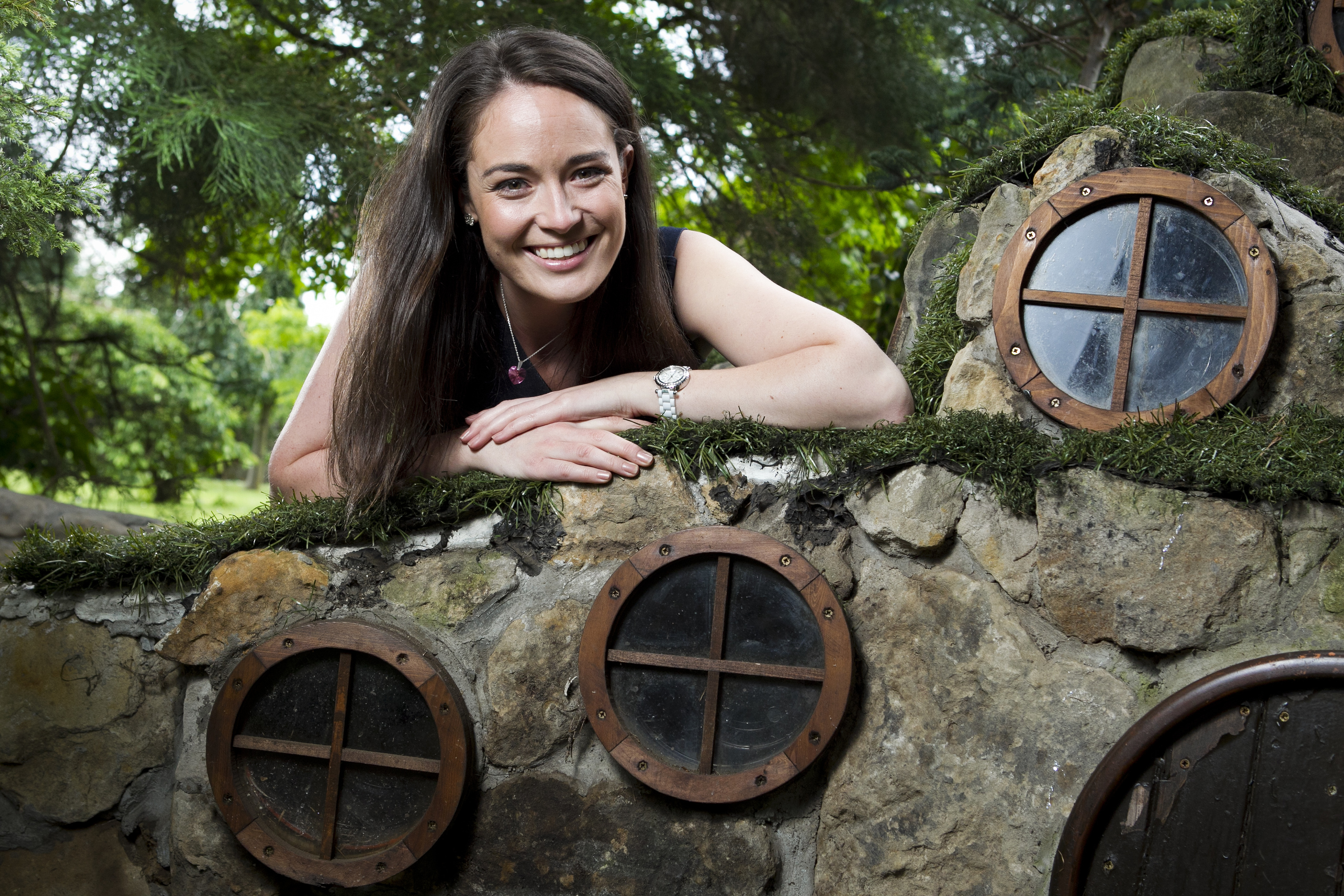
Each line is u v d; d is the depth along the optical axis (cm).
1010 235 149
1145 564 123
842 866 132
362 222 166
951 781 128
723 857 135
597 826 139
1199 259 133
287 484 163
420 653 139
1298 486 118
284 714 144
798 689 132
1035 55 339
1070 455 126
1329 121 170
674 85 431
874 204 544
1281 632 119
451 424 163
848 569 135
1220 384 129
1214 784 117
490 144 140
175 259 500
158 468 638
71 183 187
